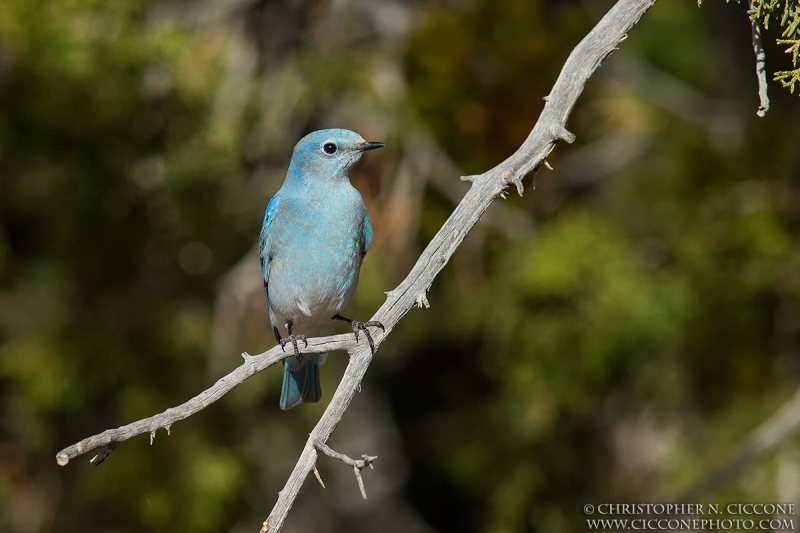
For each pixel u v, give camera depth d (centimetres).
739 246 1455
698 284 1461
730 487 1376
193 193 1437
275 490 1544
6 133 1331
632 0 765
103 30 1331
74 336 1398
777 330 1470
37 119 1330
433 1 1536
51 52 1298
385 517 1777
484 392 1703
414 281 761
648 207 1523
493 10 1477
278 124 1440
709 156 1530
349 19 1451
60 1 1322
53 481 1404
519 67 1452
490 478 1514
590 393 1438
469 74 1449
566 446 1516
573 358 1423
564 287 1396
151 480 1368
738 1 733
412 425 1862
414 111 1437
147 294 1460
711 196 1509
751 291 1457
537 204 1514
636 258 1458
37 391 1356
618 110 1508
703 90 1589
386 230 1420
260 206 1491
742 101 1577
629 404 1527
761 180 1510
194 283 1496
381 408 1859
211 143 1393
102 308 1431
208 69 1415
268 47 1498
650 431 1516
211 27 1466
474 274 1493
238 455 1465
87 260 1438
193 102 1403
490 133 1443
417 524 1798
